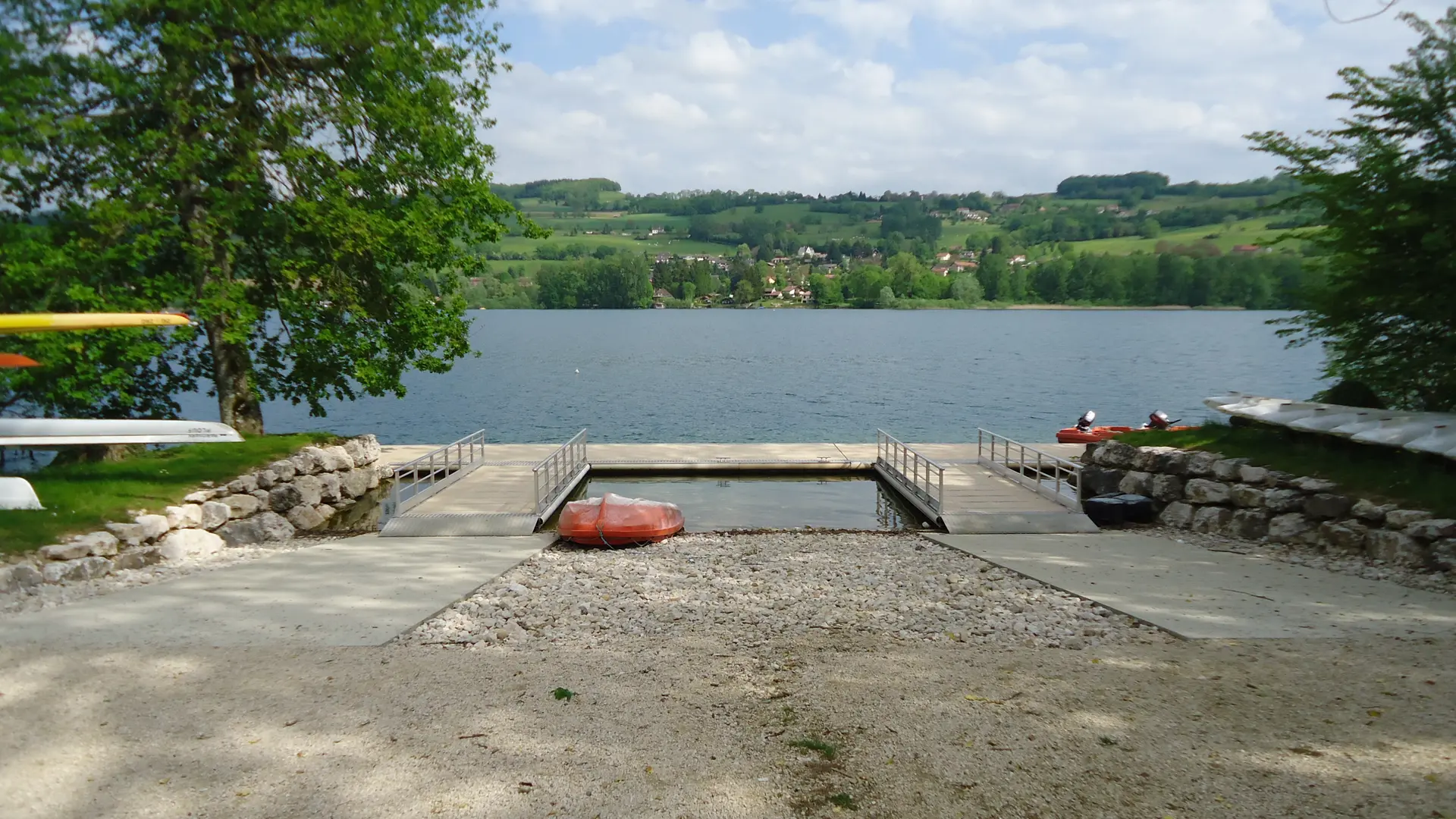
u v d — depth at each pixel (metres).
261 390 17.53
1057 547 11.56
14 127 13.15
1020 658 6.82
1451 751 4.98
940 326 116.50
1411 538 9.62
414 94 15.66
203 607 8.43
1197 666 6.53
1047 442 28.17
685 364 61.97
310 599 8.78
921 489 15.61
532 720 5.60
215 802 4.57
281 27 14.46
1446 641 7.01
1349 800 4.48
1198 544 11.61
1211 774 4.78
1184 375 53.75
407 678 6.38
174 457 14.38
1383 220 12.12
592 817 4.42
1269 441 13.39
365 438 18.02
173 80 14.35
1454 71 11.93
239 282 15.70
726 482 19.06
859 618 8.22
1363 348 13.64
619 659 6.86
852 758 5.05
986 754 5.06
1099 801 4.53
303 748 5.19
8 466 17.48
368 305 16.62
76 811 4.50
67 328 9.31
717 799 4.59
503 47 17.27
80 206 14.72
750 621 8.12
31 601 8.59
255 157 14.80
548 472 17.17
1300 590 8.84
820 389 46.31
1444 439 10.39
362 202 15.91
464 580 9.70
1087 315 145.62
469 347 17.88
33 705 5.84
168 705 5.84
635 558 11.30
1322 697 5.83
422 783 4.77
